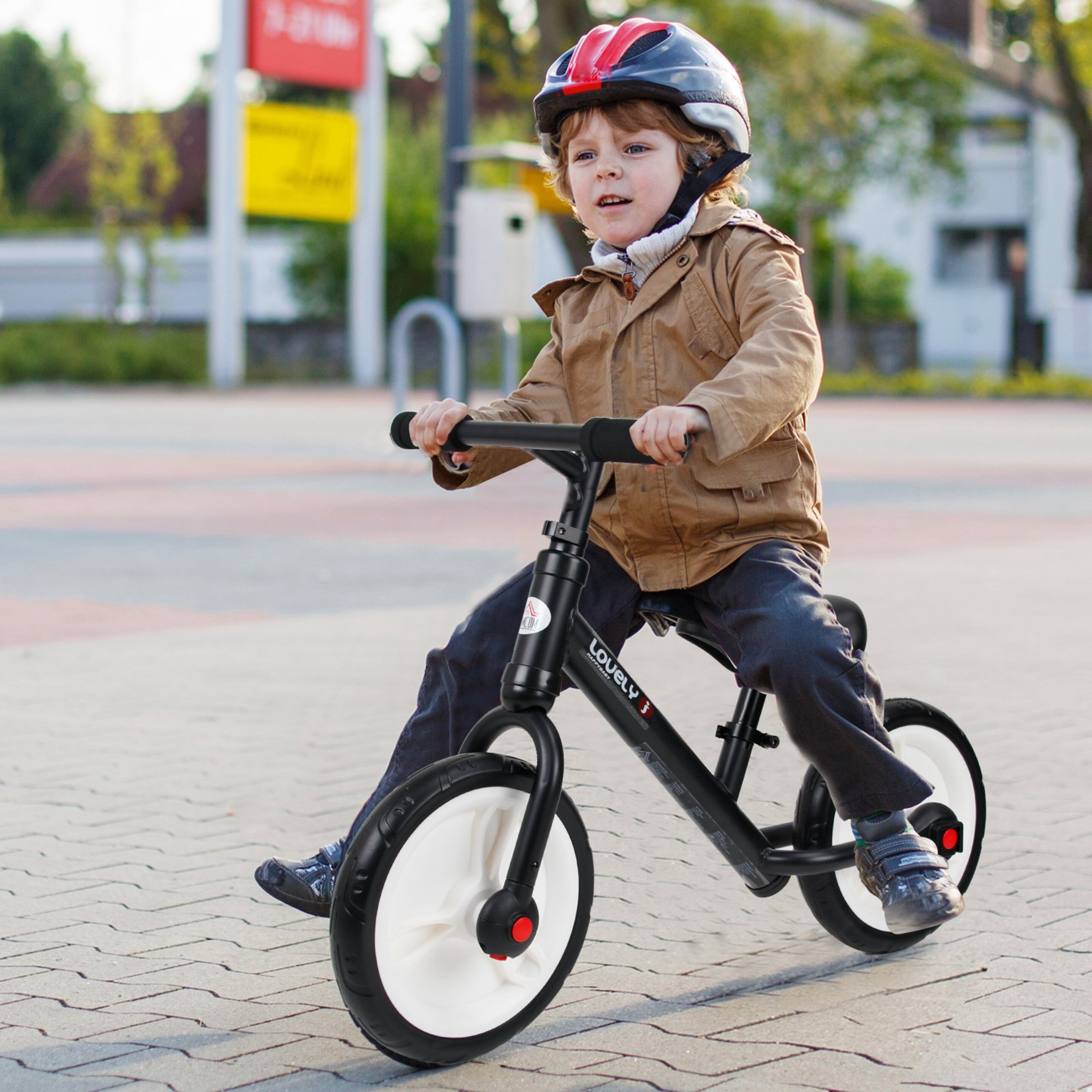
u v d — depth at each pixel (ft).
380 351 139.33
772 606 11.10
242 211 127.03
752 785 16.94
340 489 51.65
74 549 38.11
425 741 11.89
